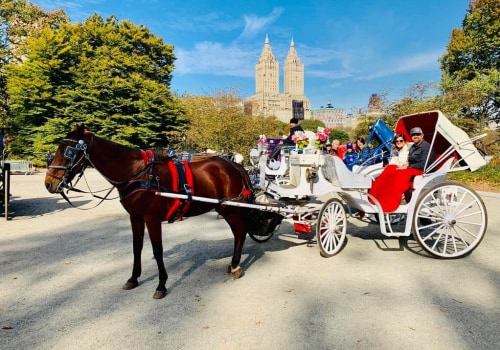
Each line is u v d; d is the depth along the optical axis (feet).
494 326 11.85
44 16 117.50
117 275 17.07
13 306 13.80
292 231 25.62
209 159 17.30
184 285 15.76
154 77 121.19
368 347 10.73
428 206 19.88
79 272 17.48
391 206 19.15
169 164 15.61
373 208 19.62
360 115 91.04
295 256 19.72
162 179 15.02
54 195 44.73
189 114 109.70
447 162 20.33
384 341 11.05
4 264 18.69
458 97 70.95
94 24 111.04
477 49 87.92
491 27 84.69
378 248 21.12
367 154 31.73
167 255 20.13
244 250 20.94
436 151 23.44
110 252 20.76
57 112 95.25
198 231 25.82
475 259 18.84
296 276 16.67
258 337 11.38
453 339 11.11
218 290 15.16
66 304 13.94
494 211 31.55
